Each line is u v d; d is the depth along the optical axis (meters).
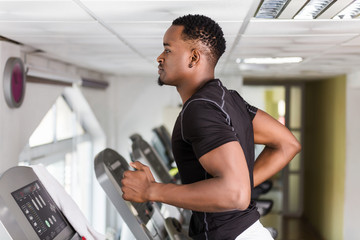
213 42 1.32
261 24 2.37
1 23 2.30
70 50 3.42
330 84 6.70
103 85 6.18
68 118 5.44
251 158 1.41
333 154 6.46
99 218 6.35
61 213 1.85
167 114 6.75
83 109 5.65
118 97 6.98
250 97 8.26
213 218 1.36
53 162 4.65
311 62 4.38
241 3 1.85
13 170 1.63
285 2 1.93
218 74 6.42
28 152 3.77
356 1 1.91
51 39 2.85
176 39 1.31
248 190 1.11
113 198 1.84
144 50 3.43
